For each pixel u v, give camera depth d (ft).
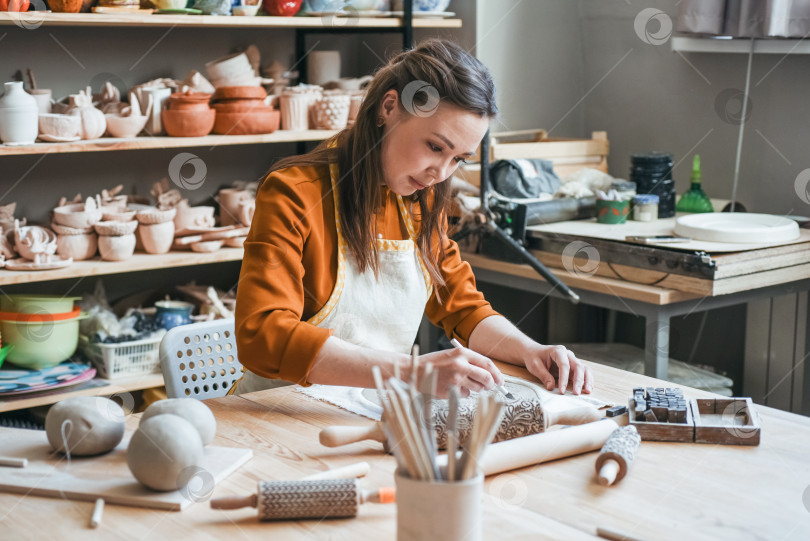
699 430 4.10
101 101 9.43
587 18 11.75
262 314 4.72
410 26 10.32
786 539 3.16
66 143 8.59
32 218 9.74
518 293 11.46
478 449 2.88
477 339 5.60
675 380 9.15
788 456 3.94
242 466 3.79
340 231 5.27
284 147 11.59
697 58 10.50
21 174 9.59
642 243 8.18
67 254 9.04
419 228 5.63
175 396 5.65
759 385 10.05
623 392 4.88
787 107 9.66
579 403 4.65
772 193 9.91
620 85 11.50
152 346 9.48
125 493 3.45
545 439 3.86
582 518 3.31
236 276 11.33
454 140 4.80
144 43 10.19
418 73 4.78
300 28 11.35
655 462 3.87
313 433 4.20
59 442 3.81
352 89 10.75
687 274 7.72
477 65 4.87
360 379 4.48
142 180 10.46
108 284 10.33
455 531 2.85
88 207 9.14
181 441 3.43
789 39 9.30
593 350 10.50
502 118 11.33
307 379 4.57
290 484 3.30
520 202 9.23
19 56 9.37
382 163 5.14
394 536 3.18
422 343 10.11
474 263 9.34
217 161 10.97
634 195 9.52
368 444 4.07
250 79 10.16
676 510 3.39
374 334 5.49
